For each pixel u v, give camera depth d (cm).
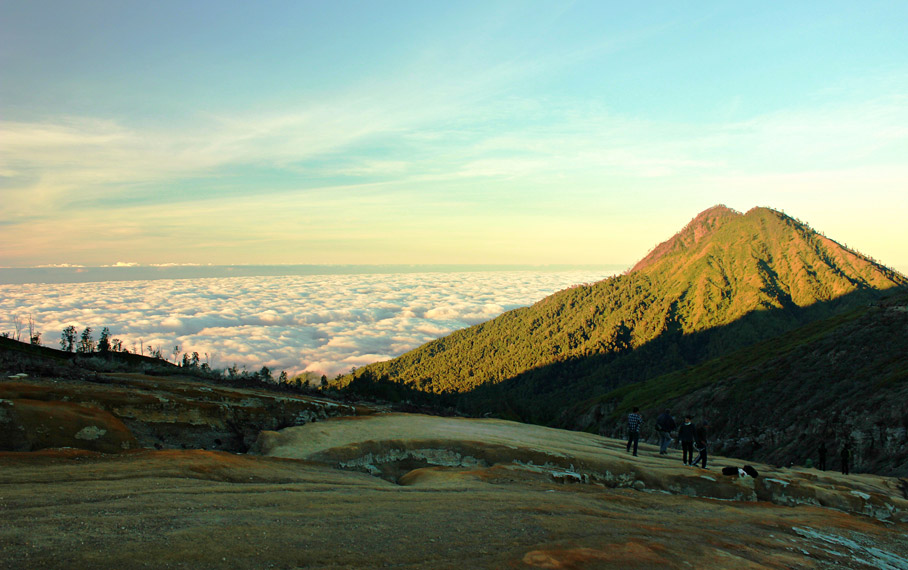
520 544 898
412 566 745
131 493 1021
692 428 2569
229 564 682
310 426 2428
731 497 2095
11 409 1563
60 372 2458
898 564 1296
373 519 992
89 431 1642
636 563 862
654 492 2058
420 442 2259
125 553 682
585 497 1523
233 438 2327
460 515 1084
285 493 1173
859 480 2906
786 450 6084
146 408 2120
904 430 4644
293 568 696
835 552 1268
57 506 880
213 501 1020
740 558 1020
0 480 1022
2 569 590
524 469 1908
